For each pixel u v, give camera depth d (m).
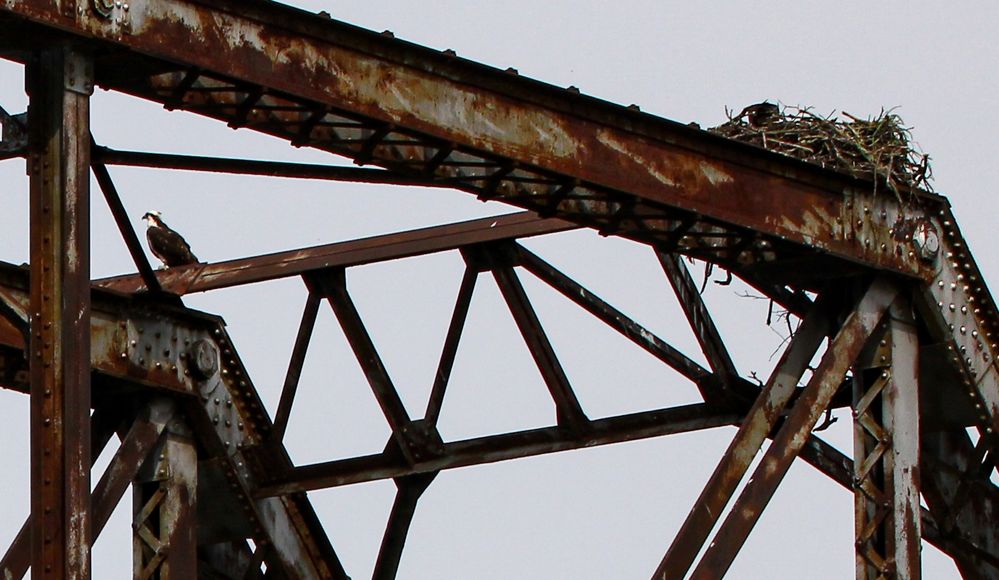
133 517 49.69
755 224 46.19
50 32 38.12
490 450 51.94
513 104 43.25
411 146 42.97
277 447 52.19
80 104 38.69
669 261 51.53
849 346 47.69
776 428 51.34
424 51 42.03
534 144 43.38
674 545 44.94
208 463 51.44
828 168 47.16
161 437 50.19
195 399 50.41
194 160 42.06
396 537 52.75
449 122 42.34
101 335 48.91
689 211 45.31
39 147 38.50
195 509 50.31
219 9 39.72
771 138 48.50
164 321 50.03
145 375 49.50
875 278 48.19
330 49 41.03
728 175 45.94
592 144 44.16
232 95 40.84
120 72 39.56
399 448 52.03
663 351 51.91
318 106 40.88
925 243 48.41
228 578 53.84
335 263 52.59
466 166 43.75
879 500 47.91
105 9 38.47
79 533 37.81
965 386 49.56
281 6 40.28
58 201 38.34
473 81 42.72
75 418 38.00
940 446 51.25
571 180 43.94
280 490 52.22
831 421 48.16
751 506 45.81
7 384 48.03
